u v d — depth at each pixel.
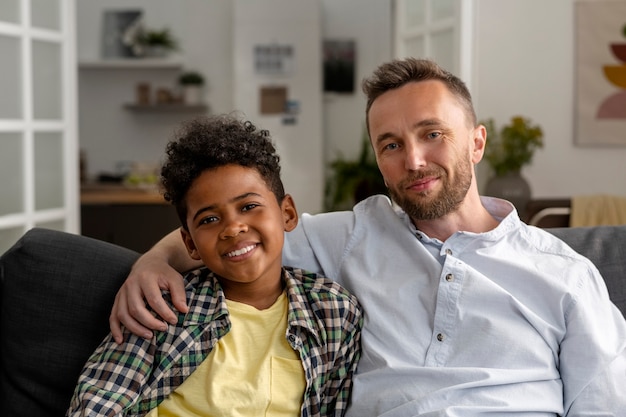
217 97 7.10
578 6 4.59
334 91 7.13
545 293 1.53
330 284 1.57
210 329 1.44
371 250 1.67
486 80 4.64
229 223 1.42
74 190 3.53
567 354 1.50
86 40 6.94
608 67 4.61
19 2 3.20
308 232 1.75
